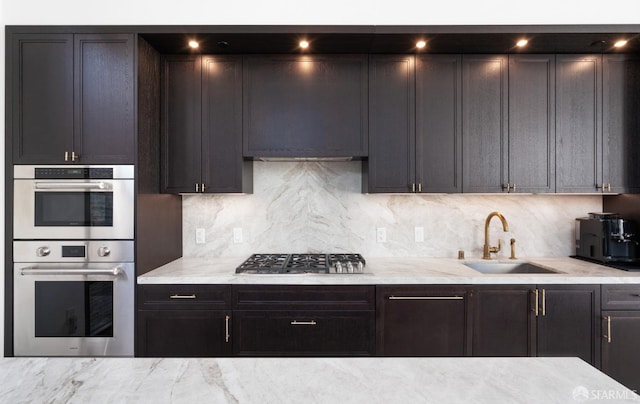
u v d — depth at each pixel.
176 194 2.58
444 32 2.15
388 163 2.42
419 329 2.13
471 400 0.80
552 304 2.12
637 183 2.41
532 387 0.86
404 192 2.42
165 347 2.14
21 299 2.13
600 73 2.42
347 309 2.13
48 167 2.14
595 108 2.42
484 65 2.43
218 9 2.27
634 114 2.42
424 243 2.78
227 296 2.14
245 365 0.99
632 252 2.43
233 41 2.25
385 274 2.18
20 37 2.16
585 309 2.12
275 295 2.13
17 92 2.16
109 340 2.14
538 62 2.43
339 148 2.42
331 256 2.62
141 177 2.18
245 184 2.52
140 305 2.14
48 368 0.96
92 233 2.13
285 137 2.42
